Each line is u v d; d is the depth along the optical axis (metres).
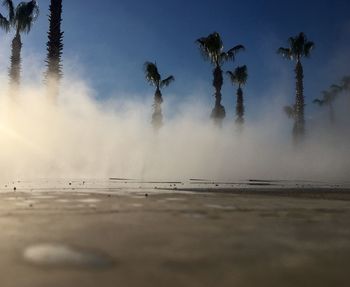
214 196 6.14
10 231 2.59
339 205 4.91
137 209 3.98
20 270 1.68
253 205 4.66
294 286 1.58
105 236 2.45
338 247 2.26
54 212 3.64
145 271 1.71
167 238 2.42
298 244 2.33
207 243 2.29
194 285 1.55
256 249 2.17
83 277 1.61
